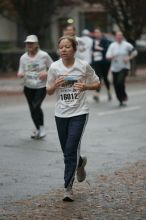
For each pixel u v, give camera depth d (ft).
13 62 172.96
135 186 42.93
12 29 233.55
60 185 43.65
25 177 46.37
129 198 39.65
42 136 64.34
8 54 171.42
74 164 39.32
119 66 94.99
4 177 46.39
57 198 39.88
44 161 52.54
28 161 52.54
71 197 39.04
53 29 228.43
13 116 82.12
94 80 40.60
